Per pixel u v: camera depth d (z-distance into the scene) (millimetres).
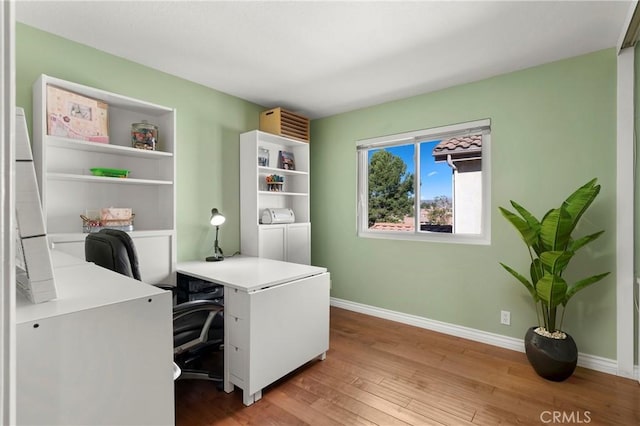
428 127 3029
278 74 2650
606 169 2211
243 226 3205
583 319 2299
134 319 862
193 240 2836
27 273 792
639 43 2051
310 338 2260
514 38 2082
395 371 2234
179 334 1730
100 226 2125
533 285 2346
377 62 2428
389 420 1719
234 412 1783
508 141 2602
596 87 2246
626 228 2131
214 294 2510
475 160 2846
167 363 931
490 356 2463
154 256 2307
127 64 2402
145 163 2533
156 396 907
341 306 3656
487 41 2123
